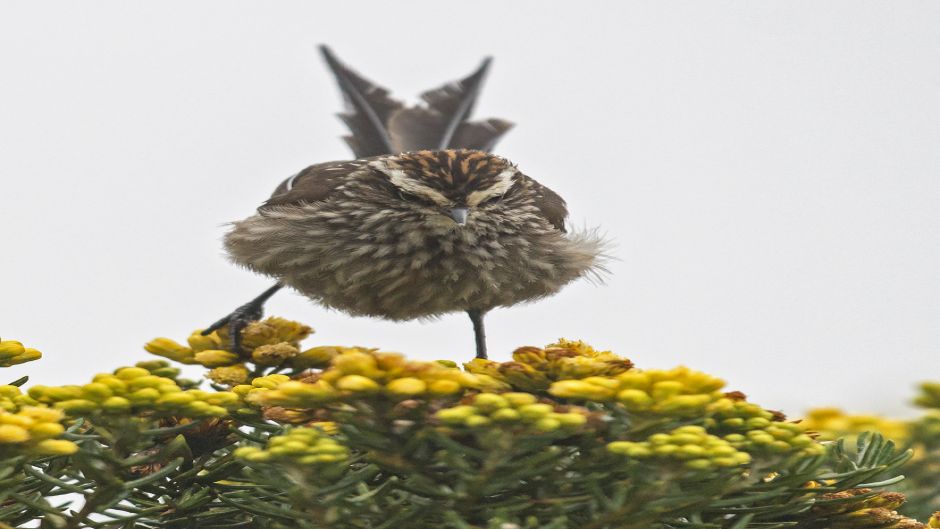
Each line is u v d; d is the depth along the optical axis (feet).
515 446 2.47
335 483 2.67
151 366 3.74
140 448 2.79
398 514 2.62
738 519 3.05
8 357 3.28
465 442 2.68
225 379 3.78
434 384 2.48
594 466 2.67
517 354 2.88
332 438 2.65
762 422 2.77
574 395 2.55
